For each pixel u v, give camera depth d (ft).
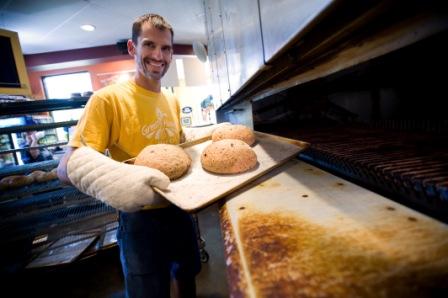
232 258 1.19
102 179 2.25
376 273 0.98
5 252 5.38
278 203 1.76
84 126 2.97
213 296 5.17
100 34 11.19
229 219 1.61
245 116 5.57
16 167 6.43
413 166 1.77
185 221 3.78
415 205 1.60
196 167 2.95
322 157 2.62
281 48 1.70
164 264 3.49
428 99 3.03
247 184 2.24
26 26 9.39
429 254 1.05
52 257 5.20
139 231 3.22
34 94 12.97
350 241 1.20
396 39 1.29
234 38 3.76
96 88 13.38
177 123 4.33
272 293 0.95
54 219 5.89
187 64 13.91
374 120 4.00
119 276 5.96
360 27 1.33
